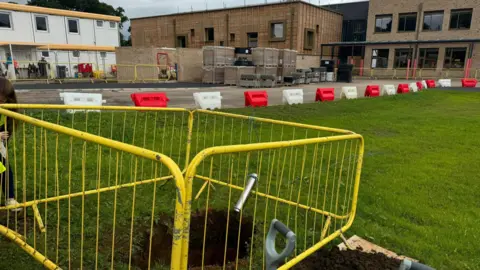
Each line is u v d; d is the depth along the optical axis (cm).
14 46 3197
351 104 1400
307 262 314
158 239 361
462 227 404
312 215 411
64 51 3450
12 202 340
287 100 1359
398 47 3775
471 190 516
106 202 402
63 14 3550
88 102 914
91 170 511
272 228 174
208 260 386
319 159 640
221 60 2455
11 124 354
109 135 710
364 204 457
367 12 4175
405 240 369
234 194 454
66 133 229
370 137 857
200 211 398
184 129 823
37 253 262
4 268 279
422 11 3622
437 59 3581
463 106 1471
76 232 335
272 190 478
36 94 1473
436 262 330
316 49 3816
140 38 4897
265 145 238
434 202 471
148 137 725
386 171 595
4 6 3117
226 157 606
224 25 3972
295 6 3400
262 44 3709
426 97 1739
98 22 3872
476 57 3366
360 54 4200
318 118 1077
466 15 3388
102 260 296
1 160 330
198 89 1961
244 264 310
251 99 1239
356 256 320
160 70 2777
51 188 433
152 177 489
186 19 4297
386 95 1814
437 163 648
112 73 3391
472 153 726
